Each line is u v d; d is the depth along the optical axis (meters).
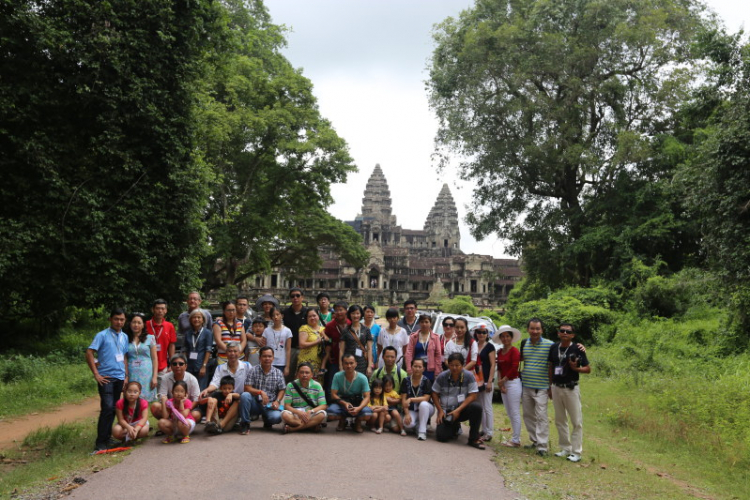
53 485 8.27
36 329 25.98
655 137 42.12
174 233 24.44
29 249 20.95
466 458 10.45
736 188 24.58
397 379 12.14
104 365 10.34
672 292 33.72
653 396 17.80
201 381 12.40
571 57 40.31
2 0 19.94
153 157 23.78
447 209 155.88
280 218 47.22
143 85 22.67
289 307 14.34
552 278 46.50
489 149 44.28
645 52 41.69
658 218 39.00
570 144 42.59
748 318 24.61
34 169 21.11
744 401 15.69
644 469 11.16
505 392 12.28
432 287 118.50
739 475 10.99
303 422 11.41
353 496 7.82
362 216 156.50
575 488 9.22
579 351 11.37
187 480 8.25
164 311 11.91
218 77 35.41
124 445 10.34
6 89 20.52
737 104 25.77
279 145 40.88
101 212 22.02
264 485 8.08
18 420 13.91
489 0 44.91
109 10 21.94
